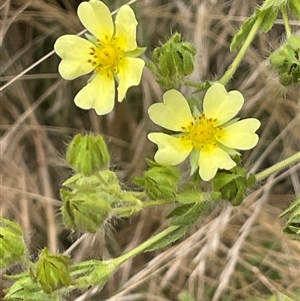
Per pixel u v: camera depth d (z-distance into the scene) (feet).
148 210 0.91
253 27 0.67
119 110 0.94
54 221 0.92
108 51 0.63
